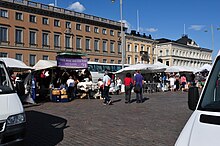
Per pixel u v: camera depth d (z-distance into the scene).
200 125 2.94
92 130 8.55
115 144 6.89
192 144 2.67
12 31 49.25
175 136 7.63
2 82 6.04
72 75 22.91
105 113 12.38
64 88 19.05
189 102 3.69
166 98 20.75
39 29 53.59
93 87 21.45
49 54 55.22
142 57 76.19
